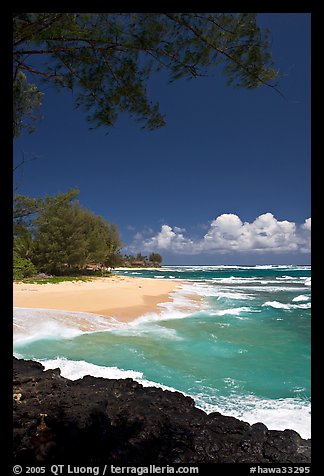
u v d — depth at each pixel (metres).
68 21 3.19
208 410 5.99
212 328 13.77
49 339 11.10
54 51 3.53
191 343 11.02
